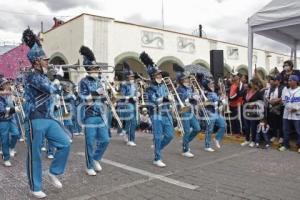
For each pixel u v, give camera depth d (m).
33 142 5.09
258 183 5.61
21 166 7.04
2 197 5.16
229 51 25.64
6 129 7.03
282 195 5.03
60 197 5.11
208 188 5.38
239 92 9.84
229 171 6.37
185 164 6.93
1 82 7.12
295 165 6.77
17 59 16.70
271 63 29.95
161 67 23.03
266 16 9.38
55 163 5.39
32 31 5.29
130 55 19.56
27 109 5.18
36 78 5.07
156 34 20.86
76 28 18.53
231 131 10.11
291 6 8.84
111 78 14.07
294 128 8.33
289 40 11.84
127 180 5.87
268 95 8.89
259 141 8.85
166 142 6.83
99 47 18.25
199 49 23.41
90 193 5.25
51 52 21.34
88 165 6.22
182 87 7.55
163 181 5.79
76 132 11.16
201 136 10.20
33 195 5.13
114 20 18.84
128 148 8.79
